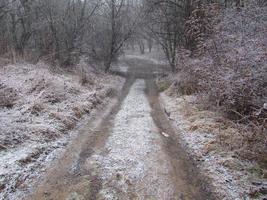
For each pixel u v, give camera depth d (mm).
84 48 24359
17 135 7445
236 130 7848
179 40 20734
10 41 20141
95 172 6230
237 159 6570
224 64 9008
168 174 6199
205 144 7543
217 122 8945
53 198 5262
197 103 11391
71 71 18938
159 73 28078
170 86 16828
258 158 6535
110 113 11539
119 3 26234
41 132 7953
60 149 7414
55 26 20703
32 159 6523
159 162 6766
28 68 15141
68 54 20984
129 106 12914
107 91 16047
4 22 20328
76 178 5969
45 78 12805
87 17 23875
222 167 6348
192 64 12266
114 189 5586
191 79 13328
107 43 27516
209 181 5902
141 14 25969
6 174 5688
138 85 21062
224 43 9562
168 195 5422
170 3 19969
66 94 12109
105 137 8438
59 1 21531
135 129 9180
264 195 5305
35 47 22000
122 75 27234
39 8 20641
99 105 12750
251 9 9305
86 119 10383
